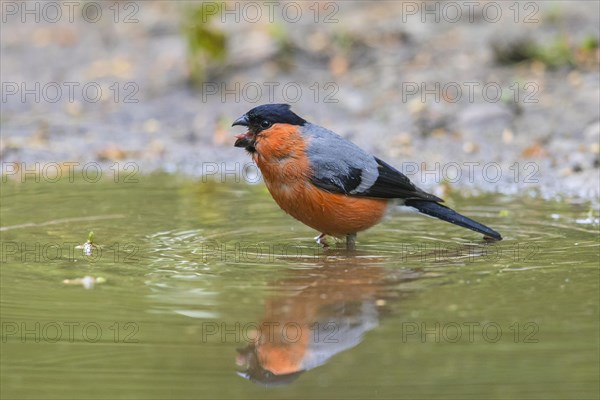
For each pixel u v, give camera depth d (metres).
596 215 13.80
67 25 24.52
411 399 7.70
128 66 21.83
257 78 20.42
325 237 12.94
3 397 7.77
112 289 10.37
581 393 7.74
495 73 19.66
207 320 9.42
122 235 12.70
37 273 10.94
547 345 8.71
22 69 22.00
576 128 17.55
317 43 21.62
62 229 12.98
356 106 19.11
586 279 10.59
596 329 9.05
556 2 22.92
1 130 18.95
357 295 10.16
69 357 8.63
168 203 14.68
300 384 8.03
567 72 19.41
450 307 9.73
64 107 20.14
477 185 15.94
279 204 12.64
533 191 15.54
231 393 7.88
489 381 7.98
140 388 7.98
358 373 8.23
